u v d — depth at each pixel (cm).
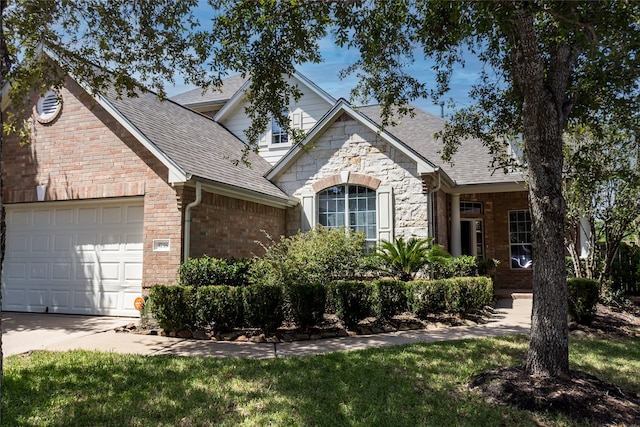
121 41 762
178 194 970
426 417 467
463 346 745
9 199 1127
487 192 1449
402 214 1251
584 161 838
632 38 484
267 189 1270
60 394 531
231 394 527
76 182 1073
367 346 761
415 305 938
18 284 1145
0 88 376
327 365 636
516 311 1137
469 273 1181
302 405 495
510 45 593
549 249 555
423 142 1606
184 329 853
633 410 487
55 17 725
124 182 1026
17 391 539
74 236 1105
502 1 479
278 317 823
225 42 709
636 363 671
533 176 566
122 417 468
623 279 1280
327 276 1011
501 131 861
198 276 898
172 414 474
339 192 1338
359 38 730
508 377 555
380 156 1291
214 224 1062
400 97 812
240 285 927
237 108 1705
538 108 560
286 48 742
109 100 1040
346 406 493
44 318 1032
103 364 645
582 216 1166
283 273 938
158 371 612
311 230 1173
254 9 670
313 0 650
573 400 493
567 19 462
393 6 685
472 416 470
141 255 1035
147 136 1006
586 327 921
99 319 1017
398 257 1075
